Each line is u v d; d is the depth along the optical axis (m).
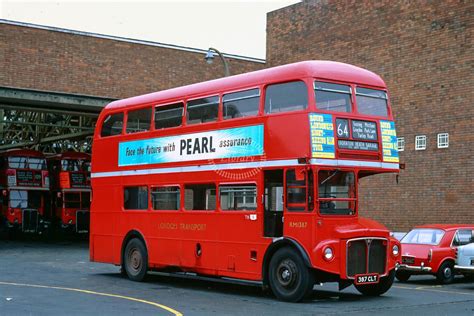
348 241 13.67
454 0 25.00
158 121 17.53
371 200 27.70
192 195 16.27
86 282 17.25
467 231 19.89
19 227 42.38
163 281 18.02
